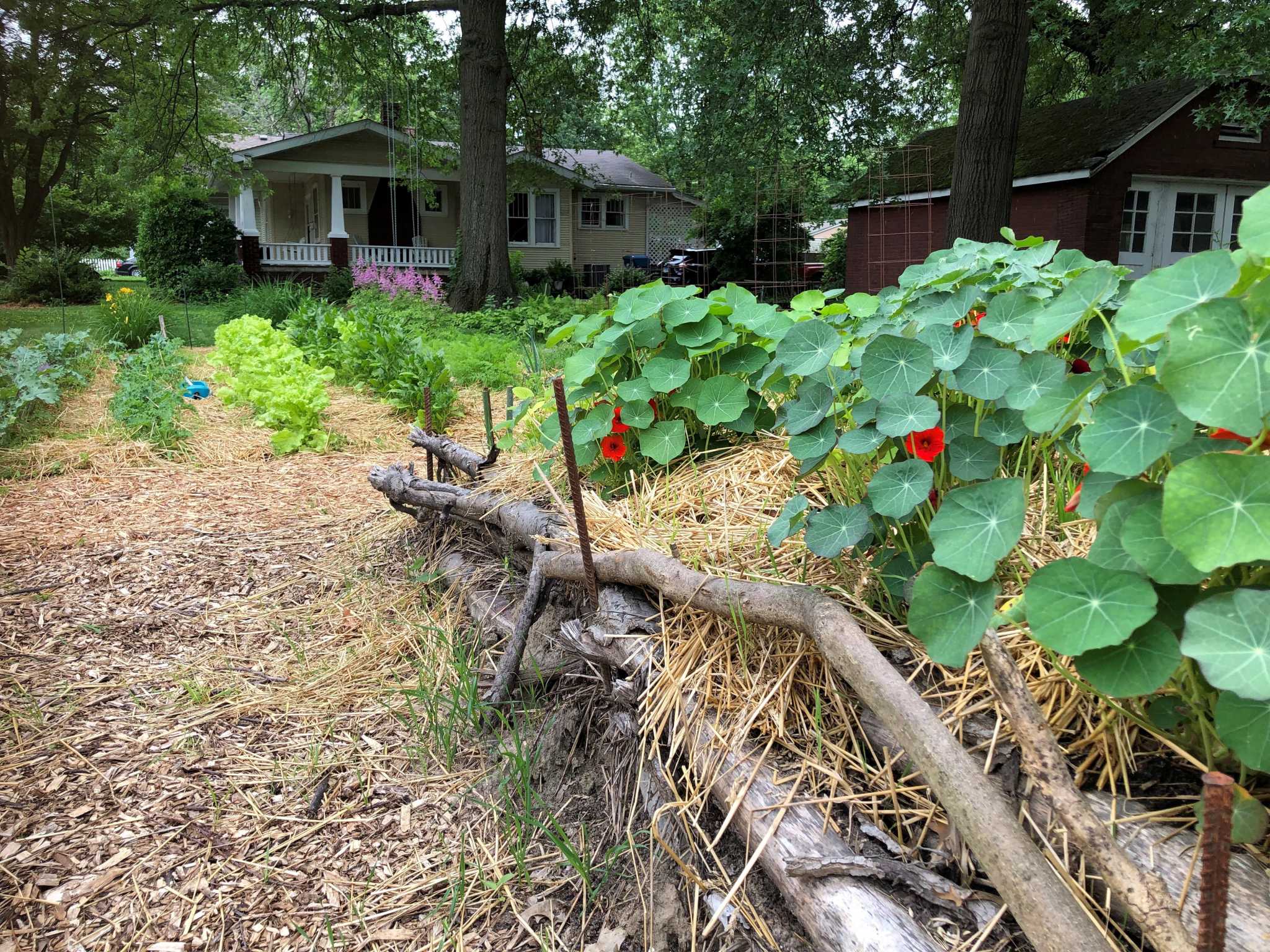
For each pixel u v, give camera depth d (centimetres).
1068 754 136
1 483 478
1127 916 115
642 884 166
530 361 645
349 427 614
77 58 1600
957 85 1767
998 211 928
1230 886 109
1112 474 129
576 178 1991
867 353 160
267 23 1529
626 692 187
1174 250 1291
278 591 337
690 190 2297
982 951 114
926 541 165
